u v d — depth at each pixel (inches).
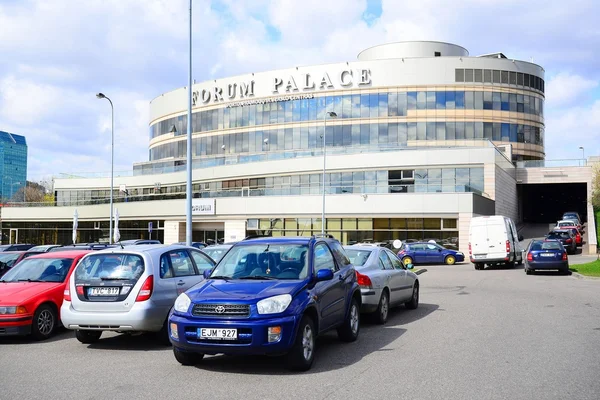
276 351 273.4
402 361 303.7
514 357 308.8
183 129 3041.3
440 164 1844.2
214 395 241.6
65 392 251.4
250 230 1937.7
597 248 1583.4
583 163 2365.9
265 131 2746.1
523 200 2854.3
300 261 319.9
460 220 1603.1
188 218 816.9
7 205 2765.7
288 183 2081.7
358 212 1724.9
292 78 2701.8
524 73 2623.0
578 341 354.9
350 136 2596.0
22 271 442.3
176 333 286.0
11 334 383.9
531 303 559.5
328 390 246.7
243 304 277.6
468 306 545.6
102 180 2785.4
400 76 2566.4
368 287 420.5
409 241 1627.7
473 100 2544.3
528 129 2620.6
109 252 374.6
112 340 395.2
